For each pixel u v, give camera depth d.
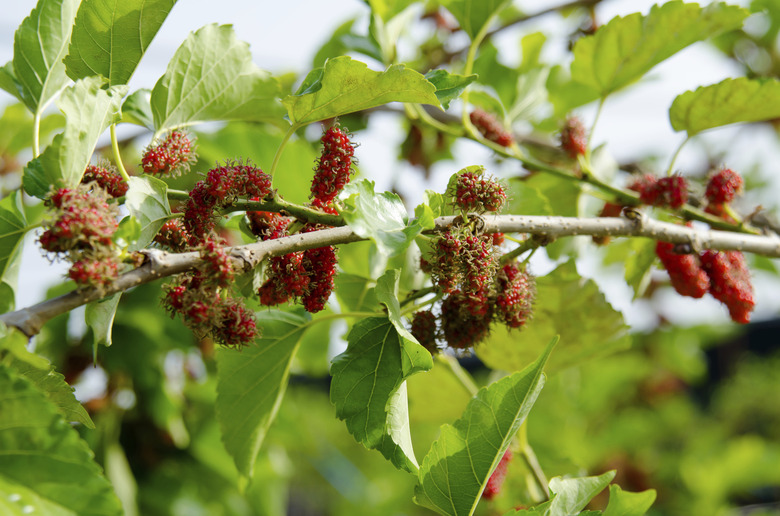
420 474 0.58
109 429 0.77
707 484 1.28
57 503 0.53
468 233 0.59
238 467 0.66
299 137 0.81
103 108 0.57
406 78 0.58
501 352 0.70
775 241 0.68
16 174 0.88
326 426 1.80
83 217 0.54
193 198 0.57
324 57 0.81
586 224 0.63
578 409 1.32
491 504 0.71
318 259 0.59
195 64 0.63
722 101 0.68
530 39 0.85
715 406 1.96
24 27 0.60
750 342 2.34
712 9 0.68
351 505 1.66
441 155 0.87
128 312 0.77
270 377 0.65
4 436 0.53
